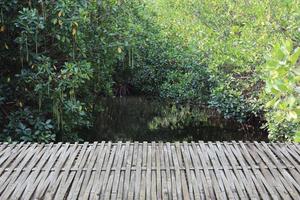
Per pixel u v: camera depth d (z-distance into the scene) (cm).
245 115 555
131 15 687
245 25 530
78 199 145
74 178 160
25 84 374
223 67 568
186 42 726
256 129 564
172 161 177
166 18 797
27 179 158
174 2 747
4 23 354
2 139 358
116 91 905
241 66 520
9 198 145
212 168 168
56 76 368
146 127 648
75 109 390
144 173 165
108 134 600
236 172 164
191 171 166
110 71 573
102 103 787
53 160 175
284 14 463
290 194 147
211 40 565
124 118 705
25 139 353
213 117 675
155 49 839
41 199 146
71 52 397
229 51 535
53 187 153
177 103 773
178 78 769
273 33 471
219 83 573
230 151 186
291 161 174
